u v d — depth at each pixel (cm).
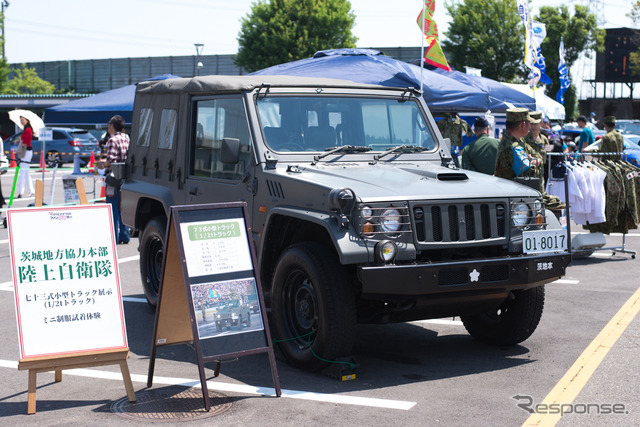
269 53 5297
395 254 531
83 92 6681
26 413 494
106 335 516
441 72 1470
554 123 3072
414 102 712
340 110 668
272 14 5319
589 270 1019
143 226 809
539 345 656
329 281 544
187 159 716
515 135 816
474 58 5297
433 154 688
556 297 851
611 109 6150
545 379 557
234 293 519
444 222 557
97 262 527
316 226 580
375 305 588
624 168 1112
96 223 534
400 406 498
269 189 603
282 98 648
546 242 584
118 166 834
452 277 540
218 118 676
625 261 1090
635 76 6188
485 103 1244
